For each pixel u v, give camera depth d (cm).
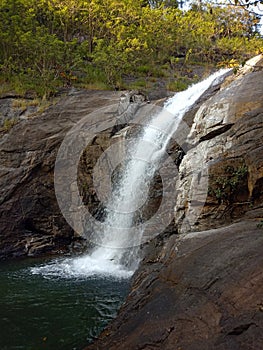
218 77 1273
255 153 727
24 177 1102
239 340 332
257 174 697
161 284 488
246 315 353
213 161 778
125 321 473
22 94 1298
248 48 1984
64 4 1706
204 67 1978
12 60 1475
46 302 660
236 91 955
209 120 903
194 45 2062
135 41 1672
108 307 636
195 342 349
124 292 705
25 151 1129
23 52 1476
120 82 1599
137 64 1834
